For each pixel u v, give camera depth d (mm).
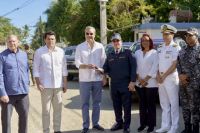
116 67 7422
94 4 30219
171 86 7141
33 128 8070
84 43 7613
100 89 7648
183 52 6770
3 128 6293
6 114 6273
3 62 6160
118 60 7410
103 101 11219
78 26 31484
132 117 8875
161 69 7203
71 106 10602
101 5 23750
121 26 27219
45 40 7156
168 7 31375
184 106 6965
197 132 6988
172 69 7090
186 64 6727
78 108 10281
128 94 7402
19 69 6242
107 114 9289
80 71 7566
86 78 7527
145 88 7398
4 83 6195
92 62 7539
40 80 7145
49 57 7113
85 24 31016
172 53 7094
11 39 6180
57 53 7180
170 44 7176
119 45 7430
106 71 7609
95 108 7699
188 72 6723
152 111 7418
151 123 7449
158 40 10461
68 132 7668
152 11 30812
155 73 7301
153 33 19906
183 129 7703
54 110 7324
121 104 7621
